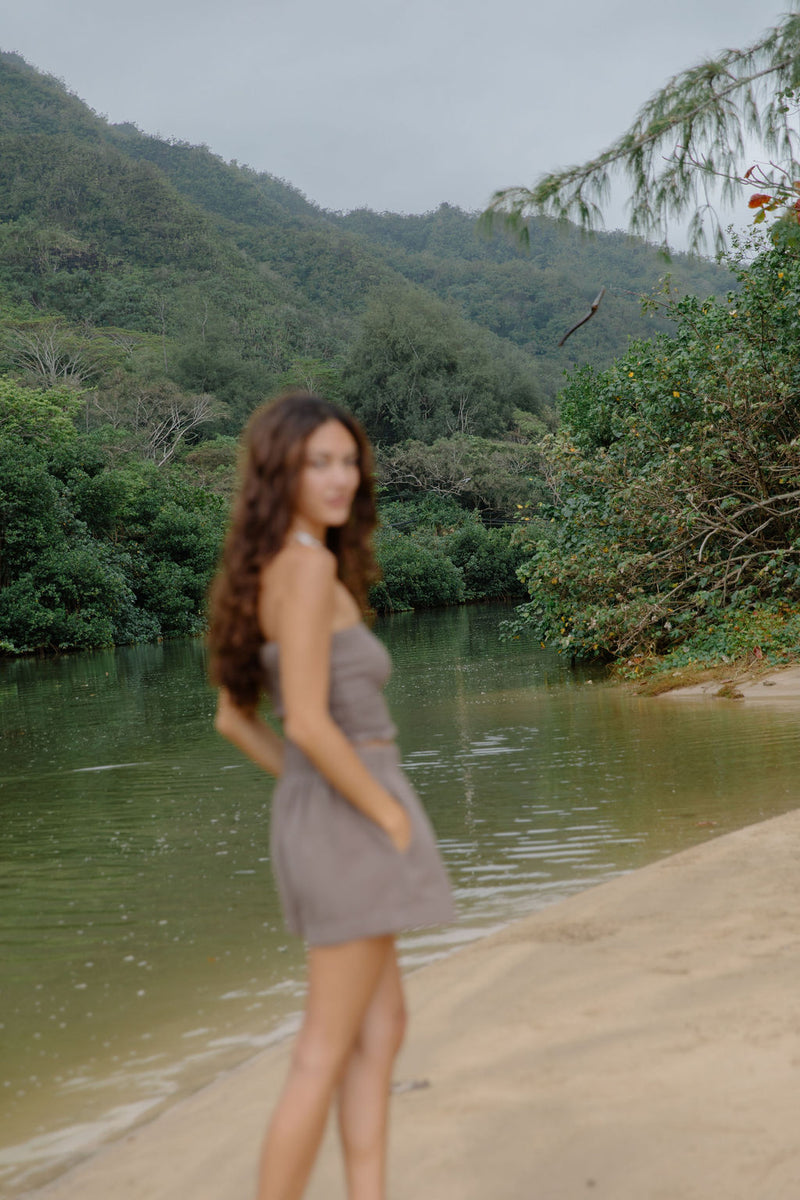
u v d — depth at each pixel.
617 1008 2.83
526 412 69.88
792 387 12.91
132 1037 3.06
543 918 3.74
